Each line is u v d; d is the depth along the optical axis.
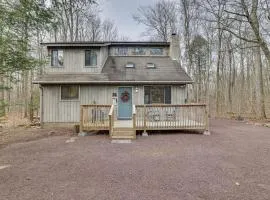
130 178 5.57
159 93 14.89
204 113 12.15
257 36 15.13
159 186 5.06
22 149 8.95
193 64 28.91
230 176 5.68
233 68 28.27
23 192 4.75
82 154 7.99
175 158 7.37
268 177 5.60
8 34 8.20
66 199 4.41
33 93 19.92
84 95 14.70
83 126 12.09
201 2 19.97
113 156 7.68
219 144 9.57
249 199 4.39
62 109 14.66
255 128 14.55
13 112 24.89
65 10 9.09
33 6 8.08
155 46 17.86
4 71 8.66
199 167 6.41
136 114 12.21
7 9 7.81
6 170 6.25
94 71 15.35
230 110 25.77
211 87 32.47
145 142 10.07
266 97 29.45
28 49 9.60
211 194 4.62
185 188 4.94
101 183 5.25
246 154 7.86
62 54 15.46
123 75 14.86
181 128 12.04
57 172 6.05
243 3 14.43
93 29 30.75
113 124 11.61
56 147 9.23
